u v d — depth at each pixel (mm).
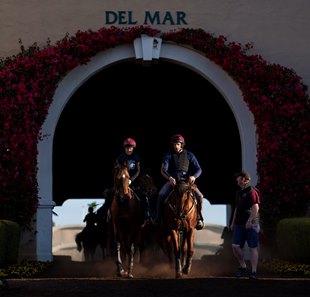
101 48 18203
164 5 18516
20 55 18172
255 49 18656
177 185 14188
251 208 13930
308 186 18000
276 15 18750
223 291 12266
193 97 24141
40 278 14594
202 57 18578
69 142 27109
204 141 27062
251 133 18422
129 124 26344
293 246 15977
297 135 18125
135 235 14820
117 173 14344
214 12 18609
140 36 18312
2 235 14883
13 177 17484
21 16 18406
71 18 18422
